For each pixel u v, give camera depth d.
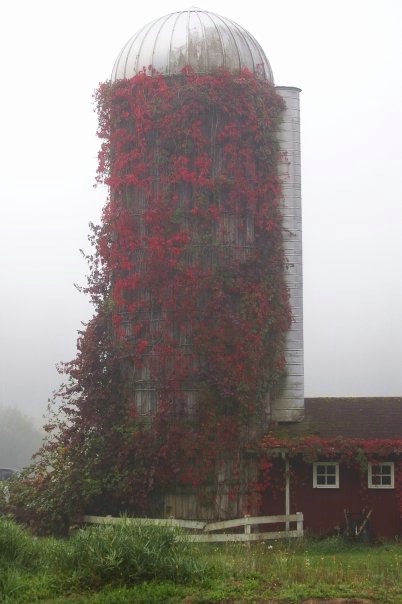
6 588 17.16
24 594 17.02
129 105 29.78
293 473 28.33
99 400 29.42
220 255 28.91
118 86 29.98
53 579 17.61
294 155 30.67
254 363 28.81
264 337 29.34
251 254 29.33
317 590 16.80
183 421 28.47
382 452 27.48
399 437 28.36
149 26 30.97
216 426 28.33
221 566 18.47
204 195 29.00
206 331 28.55
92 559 17.75
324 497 28.17
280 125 30.66
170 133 29.09
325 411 30.45
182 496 28.34
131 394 29.16
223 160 29.28
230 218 29.23
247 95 29.56
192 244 28.86
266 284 29.44
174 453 28.22
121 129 29.81
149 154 29.41
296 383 29.88
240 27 31.28
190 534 25.95
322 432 28.95
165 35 30.14
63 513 27.88
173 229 28.97
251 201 29.42
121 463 28.42
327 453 27.70
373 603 16.25
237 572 18.17
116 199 29.83
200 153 29.11
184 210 29.05
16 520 28.39
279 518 26.81
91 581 17.53
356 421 29.62
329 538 26.86
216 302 28.66
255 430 28.86
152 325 29.05
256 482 28.44
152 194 29.17
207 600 16.41
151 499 28.36
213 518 28.14
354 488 28.12
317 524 28.06
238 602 16.36
